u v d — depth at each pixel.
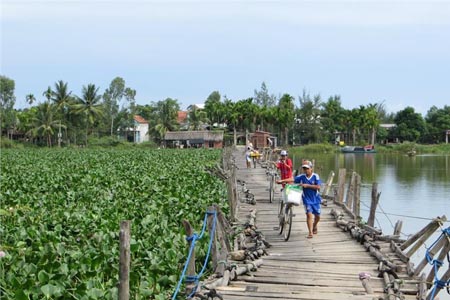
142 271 10.91
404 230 23.41
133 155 57.88
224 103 117.81
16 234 13.22
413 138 123.44
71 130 99.44
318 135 118.75
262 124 112.88
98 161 45.50
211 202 18.80
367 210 29.05
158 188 22.62
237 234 15.15
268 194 25.42
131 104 127.31
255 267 12.14
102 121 115.06
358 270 12.22
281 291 10.66
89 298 9.18
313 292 10.56
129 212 16.62
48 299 9.46
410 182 45.03
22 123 102.44
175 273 11.27
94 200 20.05
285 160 19.05
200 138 101.44
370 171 57.22
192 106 136.88
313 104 123.00
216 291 10.19
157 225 14.34
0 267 10.02
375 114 115.56
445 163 72.31
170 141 106.50
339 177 21.95
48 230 14.09
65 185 24.59
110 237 12.77
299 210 21.00
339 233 16.42
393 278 11.13
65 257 11.11
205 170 33.94
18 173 31.33
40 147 94.12
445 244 10.62
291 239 15.62
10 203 20.25
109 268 11.01
